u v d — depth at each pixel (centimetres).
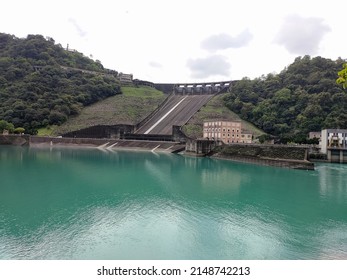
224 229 3594
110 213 4081
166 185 5906
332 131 10762
